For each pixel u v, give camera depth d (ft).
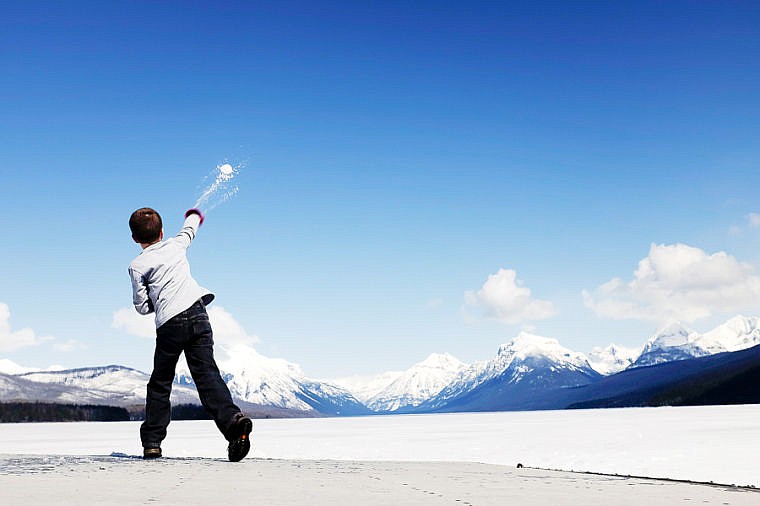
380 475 11.47
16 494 7.62
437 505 7.22
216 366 16.98
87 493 7.84
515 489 9.39
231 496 7.88
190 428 90.43
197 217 18.76
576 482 10.96
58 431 85.97
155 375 16.93
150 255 17.17
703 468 20.03
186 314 16.83
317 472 11.76
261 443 42.01
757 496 8.95
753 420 61.41
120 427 116.26
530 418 110.73
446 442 40.32
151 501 7.22
